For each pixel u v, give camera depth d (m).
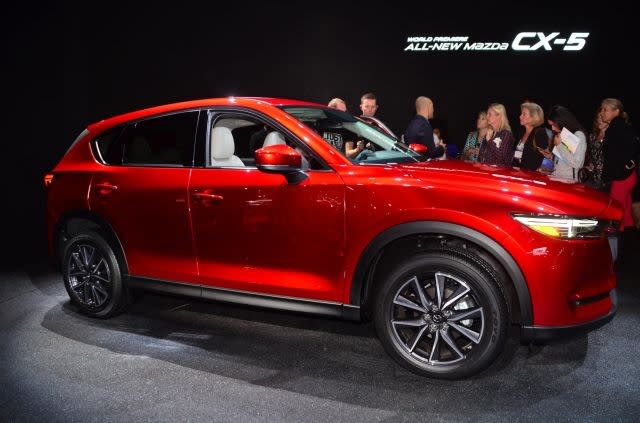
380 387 2.93
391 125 9.26
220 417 2.65
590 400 2.77
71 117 10.35
